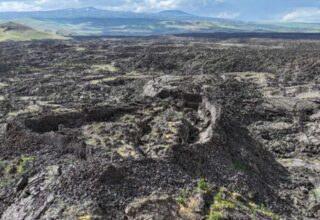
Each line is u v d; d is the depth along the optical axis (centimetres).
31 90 9669
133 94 8938
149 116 5362
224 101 7844
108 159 3662
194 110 5869
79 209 3066
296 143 6300
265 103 7950
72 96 8944
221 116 5103
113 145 4259
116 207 3170
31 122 4834
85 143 4050
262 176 4634
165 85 8388
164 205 3247
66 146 4009
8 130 4512
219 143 4594
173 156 4088
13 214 3244
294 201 4359
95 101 8156
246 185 4128
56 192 3253
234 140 4891
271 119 7375
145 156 4109
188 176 3772
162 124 5066
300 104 7762
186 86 8325
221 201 3500
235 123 5238
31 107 7762
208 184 3725
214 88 8669
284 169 5153
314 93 8819
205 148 4372
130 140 4472
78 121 5053
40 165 3769
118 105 5738
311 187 4769
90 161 3562
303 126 6981
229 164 4381
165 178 3600
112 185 3325
